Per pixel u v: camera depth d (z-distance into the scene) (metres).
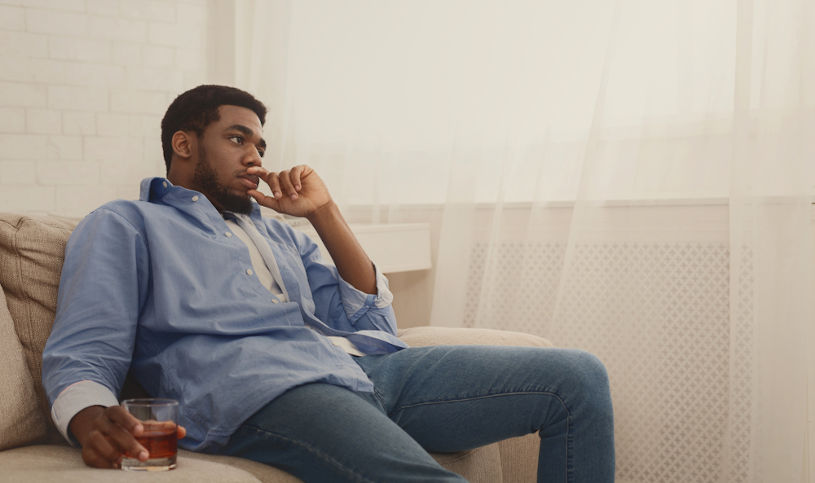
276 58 3.14
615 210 2.33
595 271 2.35
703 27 2.20
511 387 1.40
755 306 2.02
